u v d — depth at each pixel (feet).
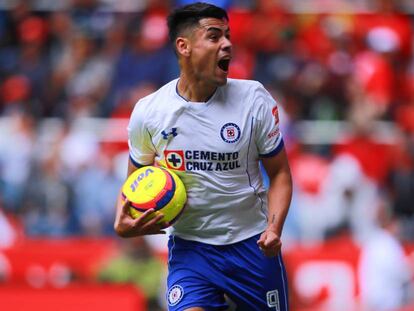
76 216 139.95
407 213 138.92
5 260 130.82
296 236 136.15
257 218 68.39
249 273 68.23
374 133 147.23
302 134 148.66
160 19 167.53
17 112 158.20
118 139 148.56
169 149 66.39
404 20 173.17
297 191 140.15
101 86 158.51
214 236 68.08
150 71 158.92
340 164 142.82
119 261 119.55
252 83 67.05
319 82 156.87
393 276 124.88
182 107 65.72
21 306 119.55
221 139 65.57
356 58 164.55
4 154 146.51
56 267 129.90
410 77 165.17
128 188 66.59
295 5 172.24
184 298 67.97
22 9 176.55
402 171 141.08
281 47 163.94
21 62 168.86
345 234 138.00
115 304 117.39
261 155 67.26
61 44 171.32
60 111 159.22
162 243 131.54
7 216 141.28
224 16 65.67
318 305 126.41
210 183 66.39
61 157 144.56
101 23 171.53
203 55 64.75
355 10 173.37
